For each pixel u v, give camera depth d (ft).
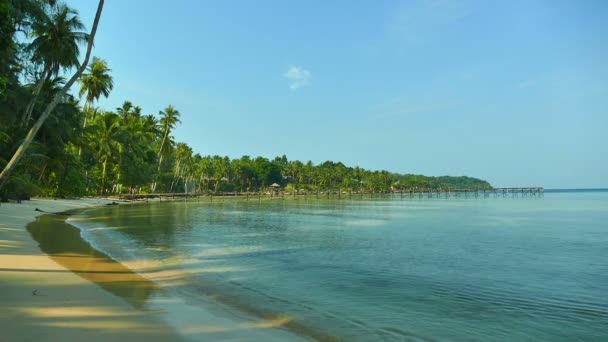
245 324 26.04
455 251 62.23
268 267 47.55
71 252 52.47
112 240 67.21
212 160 487.20
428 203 293.64
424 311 31.04
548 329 27.48
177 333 23.35
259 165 556.92
